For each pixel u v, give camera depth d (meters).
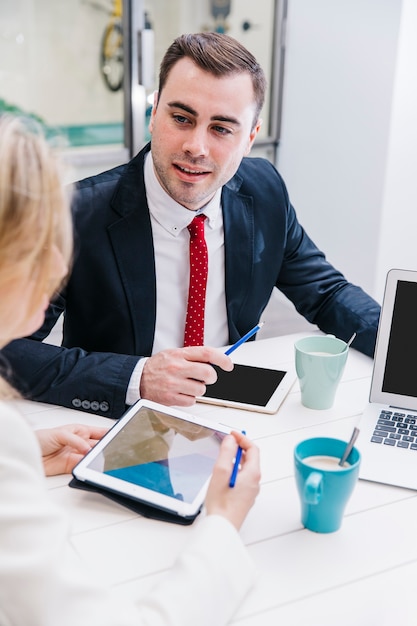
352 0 3.07
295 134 3.55
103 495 0.96
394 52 2.96
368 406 1.21
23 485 0.68
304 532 0.92
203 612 0.75
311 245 1.71
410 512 0.96
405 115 3.09
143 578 0.83
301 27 3.34
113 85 3.36
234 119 1.33
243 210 1.56
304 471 0.88
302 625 0.77
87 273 1.44
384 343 1.19
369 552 0.89
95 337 1.51
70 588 0.68
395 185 3.20
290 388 1.28
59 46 3.24
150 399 1.19
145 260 1.45
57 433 1.04
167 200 1.43
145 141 3.50
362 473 1.03
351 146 3.27
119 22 3.25
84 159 3.33
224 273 1.56
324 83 3.31
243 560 0.81
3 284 0.69
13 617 0.66
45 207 0.69
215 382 1.29
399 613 0.79
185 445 1.03
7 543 0.66
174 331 1.54
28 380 1.22
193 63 1.30
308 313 1.64
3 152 0.67
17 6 3.12
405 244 3.39
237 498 0.86
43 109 3.31
